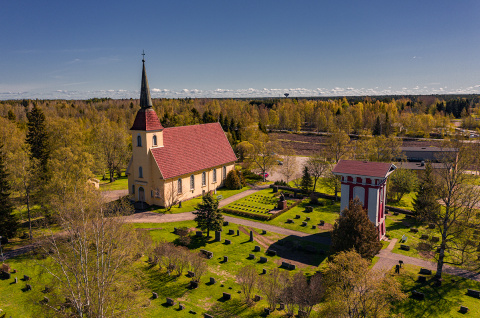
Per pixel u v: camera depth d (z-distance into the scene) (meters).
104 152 88.25
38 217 59.78
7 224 49.31
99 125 94.94
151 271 42.88
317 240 52.09
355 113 177.25
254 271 37.88
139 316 30.02
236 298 36.97
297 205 69.50
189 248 49.44
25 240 51.31
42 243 35.16
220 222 52.84
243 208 67.38
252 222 60.22
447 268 43.28
